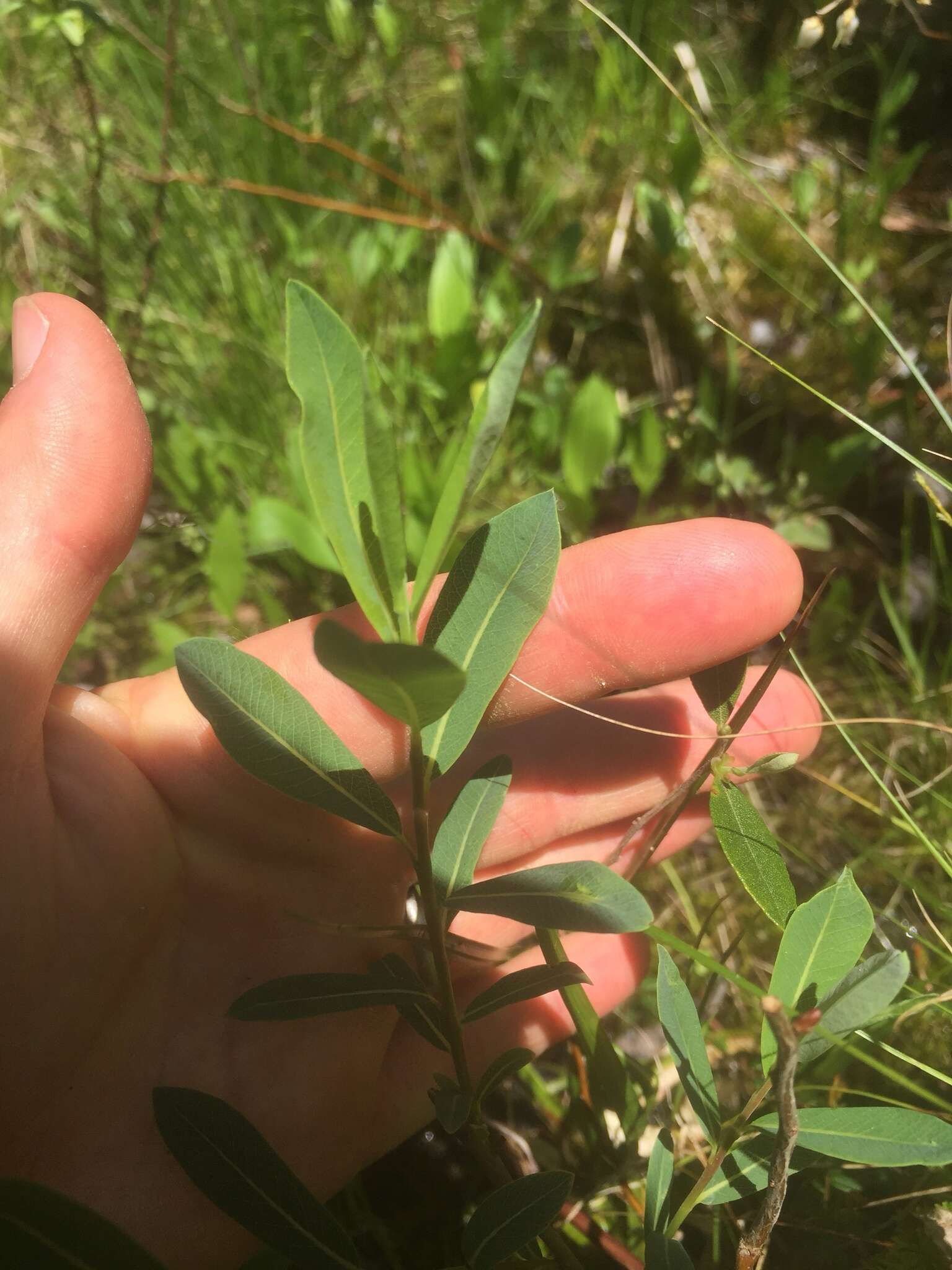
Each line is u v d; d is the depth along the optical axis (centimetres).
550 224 34
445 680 8
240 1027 16
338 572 26
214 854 17
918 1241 16
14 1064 15
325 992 12
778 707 19
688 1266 11
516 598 11
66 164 33
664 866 22
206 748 16
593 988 19
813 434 29
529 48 37
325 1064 16
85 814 15
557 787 19
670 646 16
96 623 27
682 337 31
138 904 15
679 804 17
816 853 23
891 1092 18
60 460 14
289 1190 12
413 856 11
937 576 27
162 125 29
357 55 35
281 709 11
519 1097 20
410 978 12
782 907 14
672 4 36
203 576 28
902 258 33
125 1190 15
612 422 24
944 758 23
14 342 15
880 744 24
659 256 31
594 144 35
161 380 30
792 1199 17
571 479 25
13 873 14
